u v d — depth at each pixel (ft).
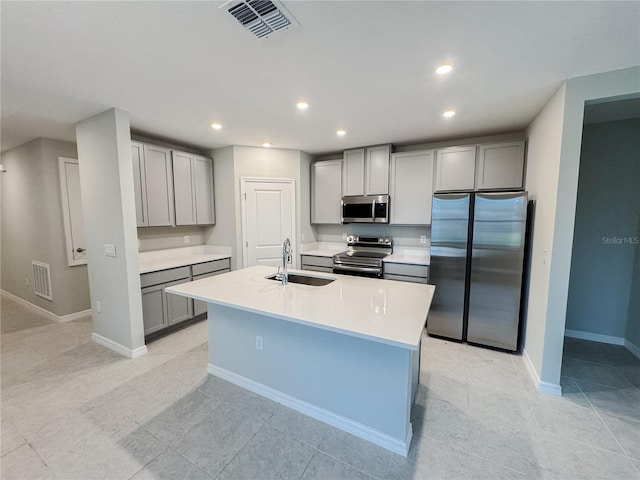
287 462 5.26
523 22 4.65
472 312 9.87
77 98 7.63
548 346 7.26
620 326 9.94
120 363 8.73
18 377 7.97
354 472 5.07
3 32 4.84
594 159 9.89
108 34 4.96
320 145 12.94
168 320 10.68
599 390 7.37
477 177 10.96
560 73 6.35
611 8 4.30
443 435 5.89
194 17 4.54
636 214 9.52
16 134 10.89
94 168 9.13
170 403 6.89
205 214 13.11
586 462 5.24
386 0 4.17
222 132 10.85
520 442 5.70
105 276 9.45
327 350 6.18
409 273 11.56
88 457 5.33
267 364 7.10
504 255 9.23
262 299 6.34
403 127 10.27
